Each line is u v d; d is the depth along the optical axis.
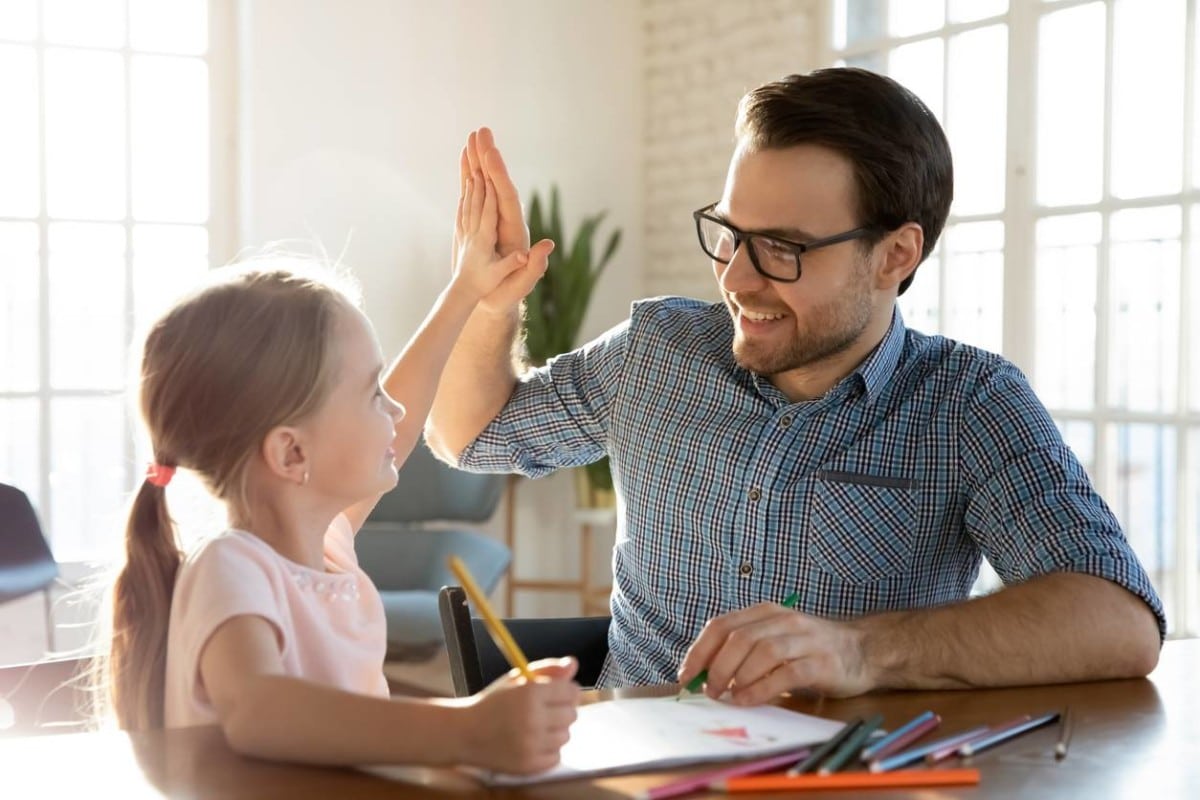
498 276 1.65
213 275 1.28
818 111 1.60
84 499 4.46
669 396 1.84
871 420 1.73
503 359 1.87
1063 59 3.60
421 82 4.83
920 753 1.08
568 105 5.11
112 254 4.48
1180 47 3.31
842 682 1.27
